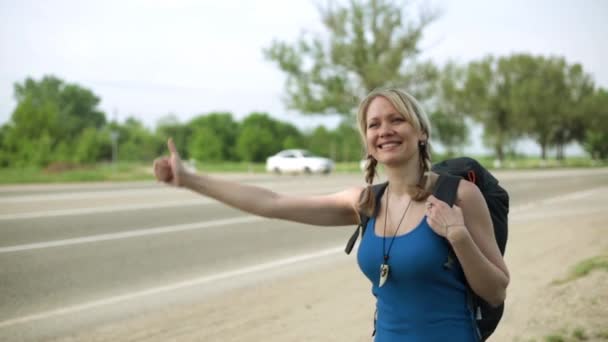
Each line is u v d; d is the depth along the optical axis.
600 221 10.27
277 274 6.43
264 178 28.05
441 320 1.74
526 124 58.34
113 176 28.03
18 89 97.69
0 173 30.11
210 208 13.22
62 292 5.62
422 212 1.80
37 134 42.00
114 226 10.19
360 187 2.21
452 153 46.66
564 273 5.67
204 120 86.81
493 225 2.04
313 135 70.25
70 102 98.56
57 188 19.92
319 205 2.15
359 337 4.01
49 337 4.24
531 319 4.14
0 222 10.46
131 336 4.21
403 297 1.79
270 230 10.02
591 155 69.31
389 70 37.69
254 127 77.31
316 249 8.17
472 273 1.68
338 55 38.44
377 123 1.91
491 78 57.09
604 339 3.59
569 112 65.62
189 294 5.52
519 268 6.15
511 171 40.88
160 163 1.99
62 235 9.11
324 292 5.45
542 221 10.74
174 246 8.28
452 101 45.78
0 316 4.79
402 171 1.89
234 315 4.71
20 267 6.74
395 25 38.50
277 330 4.25
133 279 6.19
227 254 7.72
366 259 1.89
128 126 73.69
